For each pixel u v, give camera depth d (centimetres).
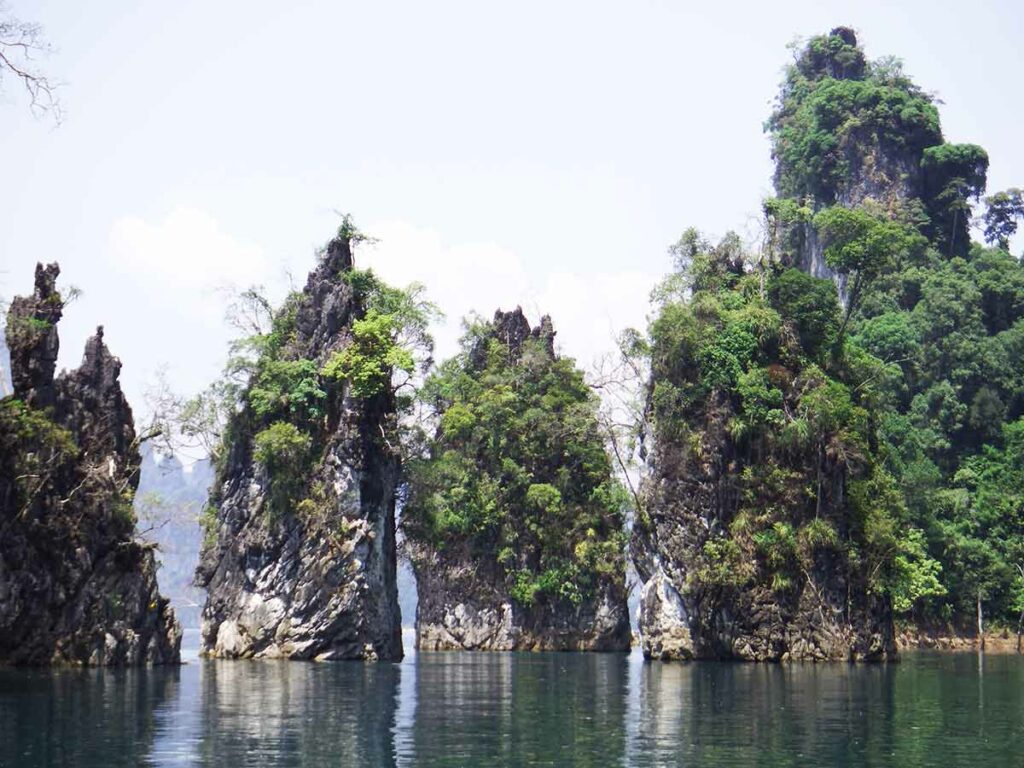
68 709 5612
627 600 13675
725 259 11619
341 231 11169
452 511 13512
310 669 8938
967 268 18900
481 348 14688
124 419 9081
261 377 10725
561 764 4200
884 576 10675
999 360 17288
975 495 15900
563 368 14338
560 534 13500
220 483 11119
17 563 7994
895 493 11012
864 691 7175
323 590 10275
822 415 10494
